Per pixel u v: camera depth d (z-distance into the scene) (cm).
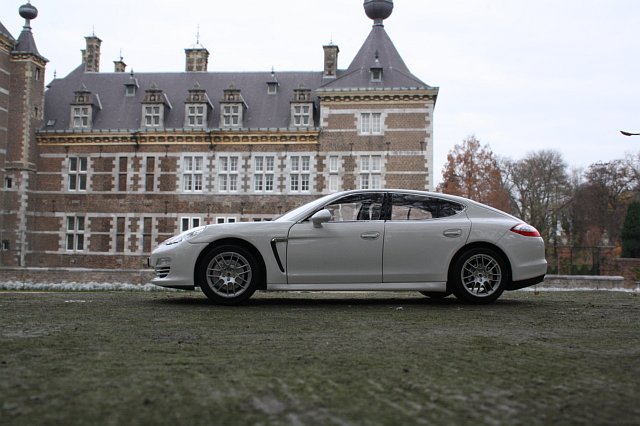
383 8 3775
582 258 3419
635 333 549
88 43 4131
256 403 300
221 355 426
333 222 780
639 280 2528
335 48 3834
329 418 277
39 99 3759
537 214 6206
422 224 784
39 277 1895
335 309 732
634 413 292
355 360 411
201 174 3638
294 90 3616
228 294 767
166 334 520
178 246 773
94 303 775
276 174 3581
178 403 298
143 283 1816
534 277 789
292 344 475
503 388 337
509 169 6316
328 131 3550
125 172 3691
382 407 296
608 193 6109
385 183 3481
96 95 3888
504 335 530
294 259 767
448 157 4472
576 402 310
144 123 3684
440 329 564
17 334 508
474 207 807
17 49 3688
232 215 3588
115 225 3666
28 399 304
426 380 354
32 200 3700
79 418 273
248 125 3653
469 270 789
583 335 536
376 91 3491
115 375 358
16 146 3631
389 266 774
